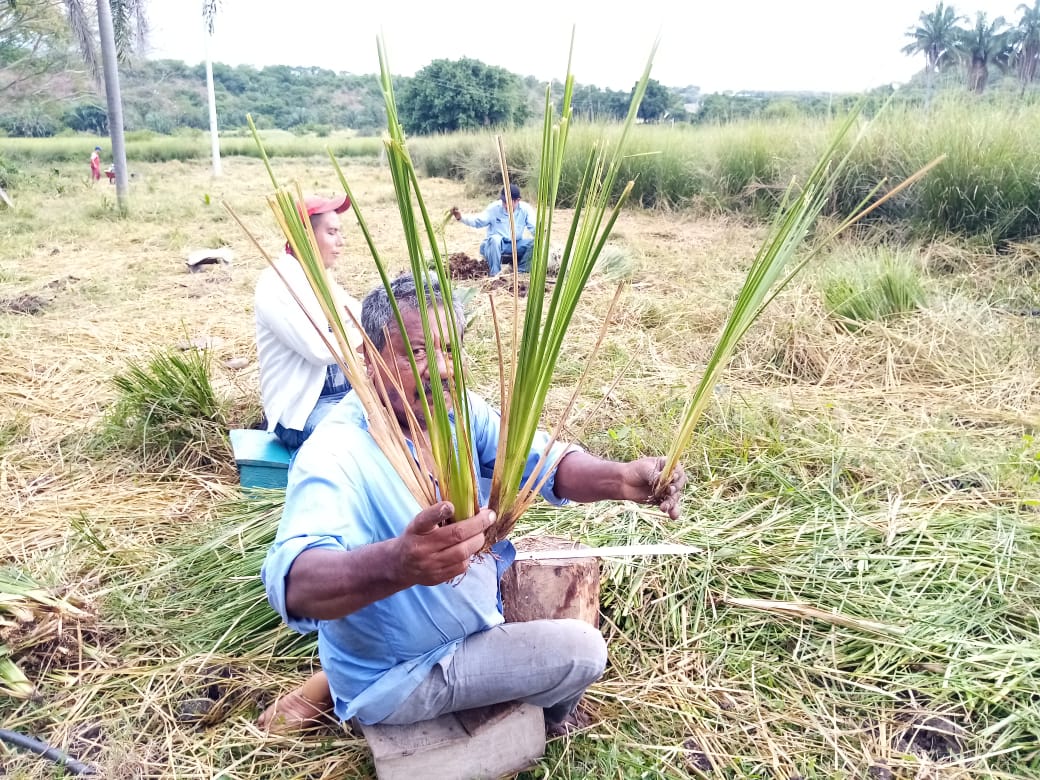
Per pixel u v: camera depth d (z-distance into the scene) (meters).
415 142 21.30
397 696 2.02
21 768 2.23
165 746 2.32
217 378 5.27
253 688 2.54
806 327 5.50
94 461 4.19
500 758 2.13
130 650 2.71
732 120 12.38
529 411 1.63
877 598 2.89
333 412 2.04
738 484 3.73
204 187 18.50
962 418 4.46
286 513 1.84
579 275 1.56
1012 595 2.88
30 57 23.53
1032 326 5.65
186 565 3.16
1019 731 2.35
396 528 1.92
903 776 2.23
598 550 2.63
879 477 3.71
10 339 6.00
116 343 6.00
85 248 10.27
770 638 2.75
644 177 12.23
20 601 2.71
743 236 9.45
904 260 6.68
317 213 3.78
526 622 2.15
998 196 7.57
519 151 15.53
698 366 5.33
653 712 2.46
